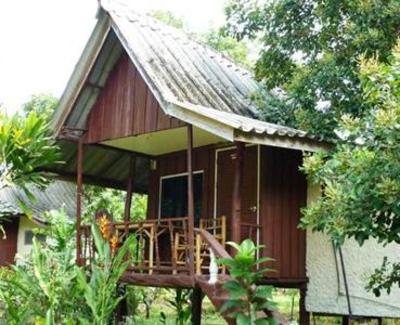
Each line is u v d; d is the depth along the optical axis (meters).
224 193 10.27
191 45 11.52
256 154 9.68
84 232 10.49
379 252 9.62
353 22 9.97
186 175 11.21
